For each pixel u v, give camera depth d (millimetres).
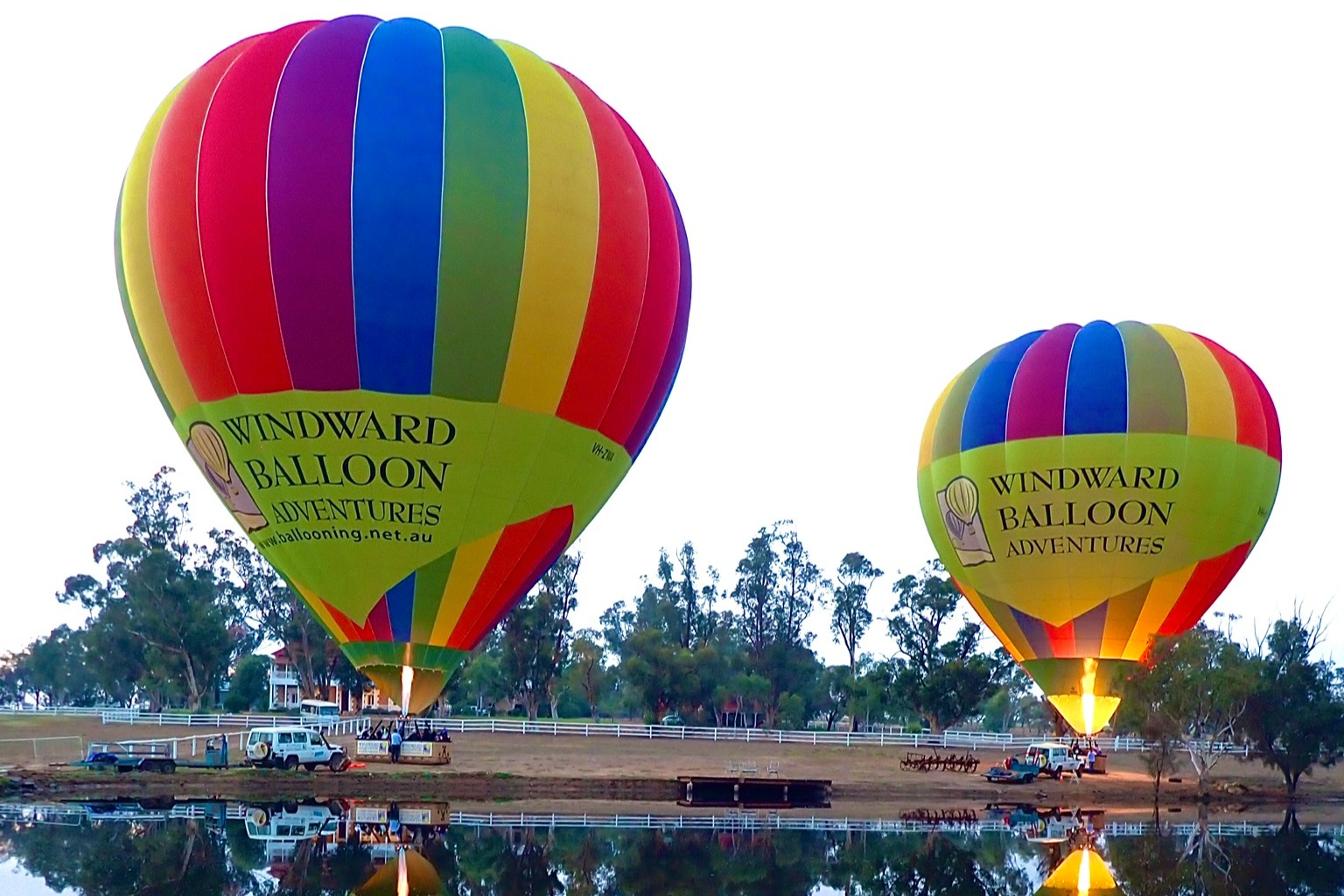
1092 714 39656
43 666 114000
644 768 48875
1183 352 40000
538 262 24703
